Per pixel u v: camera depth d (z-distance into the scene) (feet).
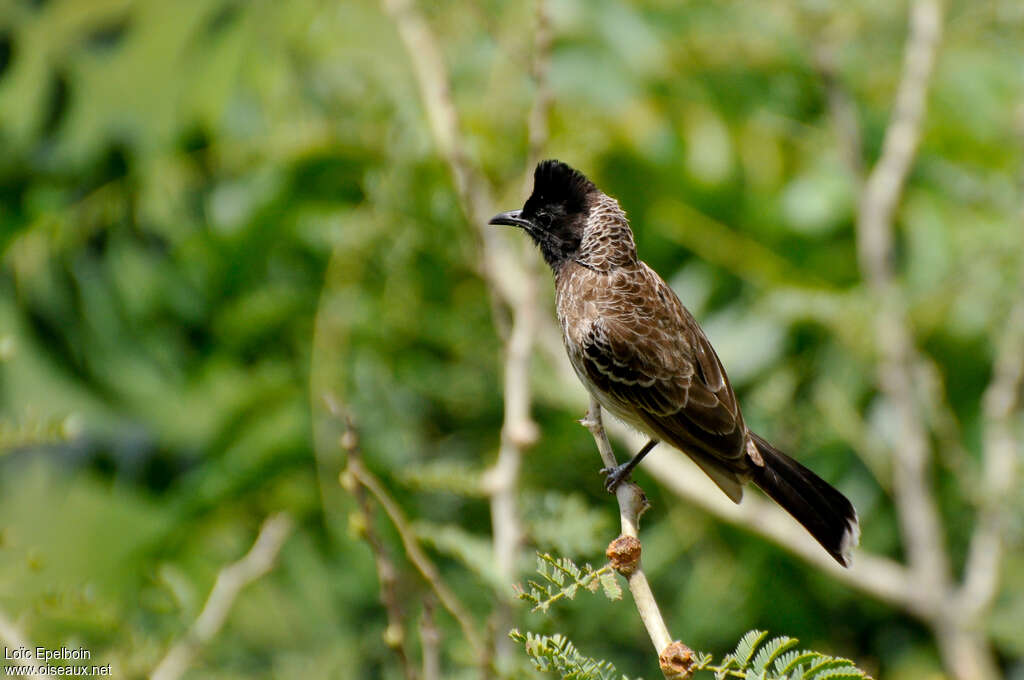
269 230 39.75
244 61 40.55
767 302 39.47
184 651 26.96
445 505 37.47
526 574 24.32
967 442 42.14
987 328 41.14
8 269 37.27
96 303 38.01
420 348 40.40
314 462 36.76
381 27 40.45
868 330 38.29
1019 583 39.42
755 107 41.88
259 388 37.42
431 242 39.06
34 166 38.78
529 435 25.77
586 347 28.89
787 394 38.88
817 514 27.40
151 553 35.29
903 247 44.45
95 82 39.65
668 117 39.58
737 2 42.06
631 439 35.63
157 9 39.45
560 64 38.63
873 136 45.32
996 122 44.39
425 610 22.82
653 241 40.06
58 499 35.63
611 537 24.41
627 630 36.55
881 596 37.09
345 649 36.06
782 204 40.45
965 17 45.65
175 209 39.50
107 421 37.35
